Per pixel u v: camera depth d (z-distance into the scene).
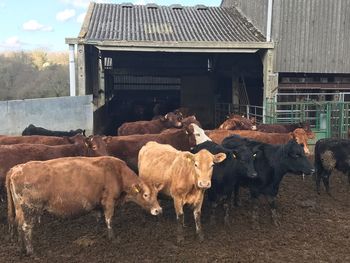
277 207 8.47
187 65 23.34
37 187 5.84
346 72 15.73
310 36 15.25
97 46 13.78
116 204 6.71
